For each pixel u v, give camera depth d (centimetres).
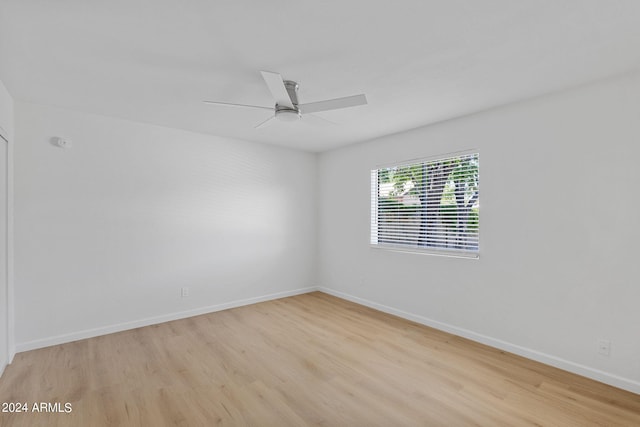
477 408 207
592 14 161
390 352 290
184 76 234
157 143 364
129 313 347
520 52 200
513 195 286
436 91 260
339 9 158
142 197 354
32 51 199
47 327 299
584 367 246
